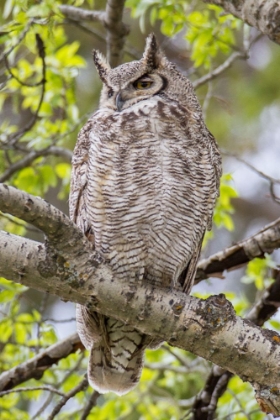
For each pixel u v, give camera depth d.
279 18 9.00
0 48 13.31
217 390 10.91
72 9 12.76
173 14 12.59
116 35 12.40
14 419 11.87
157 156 9.02
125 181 9.01
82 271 7.83
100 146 9.08
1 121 18.95
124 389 10.06
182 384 12.90
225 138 19.56
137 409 13.18
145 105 9.40
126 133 9.05
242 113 19.44
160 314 8.01
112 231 9.22
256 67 20.06
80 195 9.63
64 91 13.37
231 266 11.21
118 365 10.00
